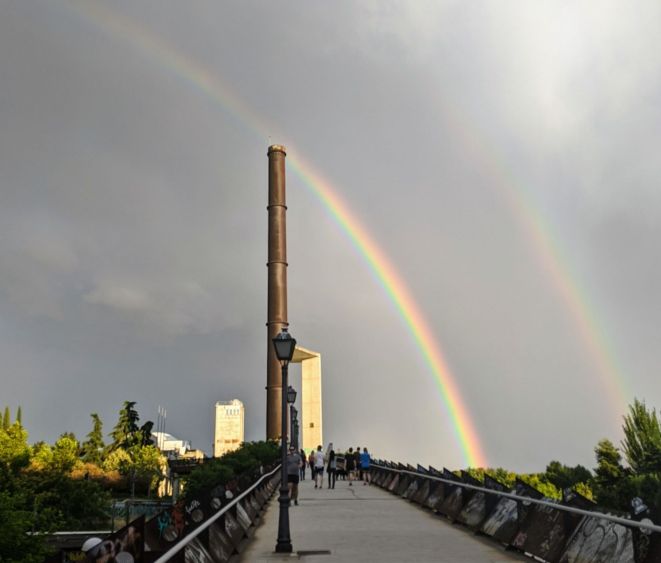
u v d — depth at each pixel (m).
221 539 12.14
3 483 37.50
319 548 13.70
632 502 8.91
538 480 54.94
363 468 39.72
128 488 68.38
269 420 74.38
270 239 79.94
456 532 16.09
